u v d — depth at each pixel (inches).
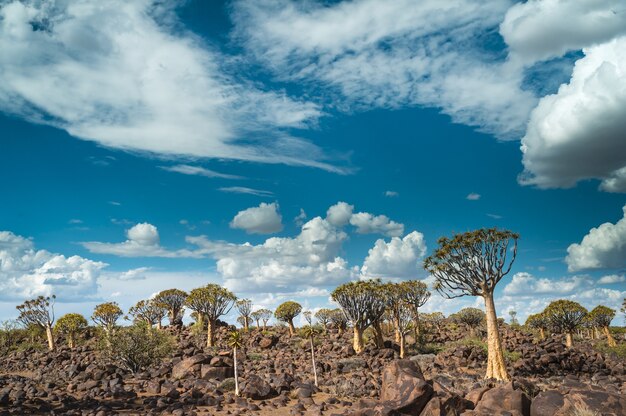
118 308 2255.2
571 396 641.0
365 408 722.2
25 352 2005.4
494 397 686.5
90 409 868.0
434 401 674.2
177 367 1333.7
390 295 1872.5
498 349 1137.4
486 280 1173.1
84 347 1958.7
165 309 2726.4
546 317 2142.0
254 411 892.0
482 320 2513.5
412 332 2177.7
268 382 1165.7
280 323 3006.9
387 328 2539.4
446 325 2805.1
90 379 1245.1
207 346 2023.9
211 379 1219.9
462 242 1171.9
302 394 1021.2
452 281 1209.4
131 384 1192.2
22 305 2101.4
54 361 1680.6
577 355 1617.9
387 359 1649.9
